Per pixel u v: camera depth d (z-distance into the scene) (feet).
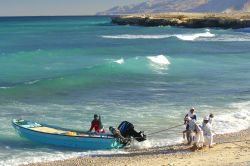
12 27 508.94
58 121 83.82
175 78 137.39
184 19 529.04
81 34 376.89
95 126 73.15
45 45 260.01
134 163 60.59
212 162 58.85
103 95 109.19
